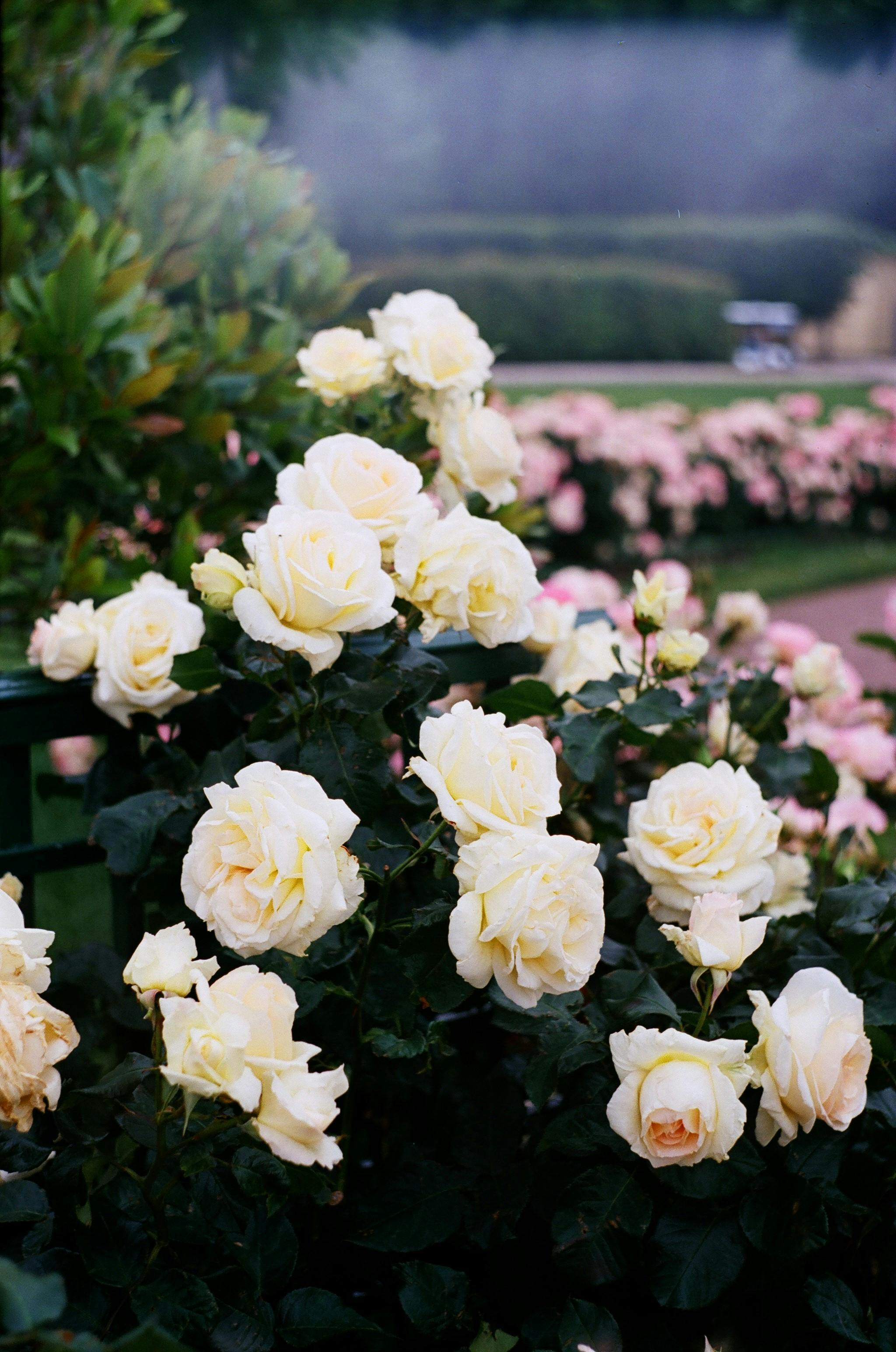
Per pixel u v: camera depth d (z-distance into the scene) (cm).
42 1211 105
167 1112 98
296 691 129
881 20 1594
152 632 144
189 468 216
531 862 100
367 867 114
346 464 126
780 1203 110
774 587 679
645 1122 100
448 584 123
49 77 251
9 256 210
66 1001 138
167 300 269
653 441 698
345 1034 124
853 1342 122
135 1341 77
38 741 147
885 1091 120
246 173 232
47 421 189
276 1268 111
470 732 106
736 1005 127
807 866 167
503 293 1883
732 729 178
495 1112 127
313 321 238
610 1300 124
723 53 1947
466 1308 120
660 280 1953
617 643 174
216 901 98
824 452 801
